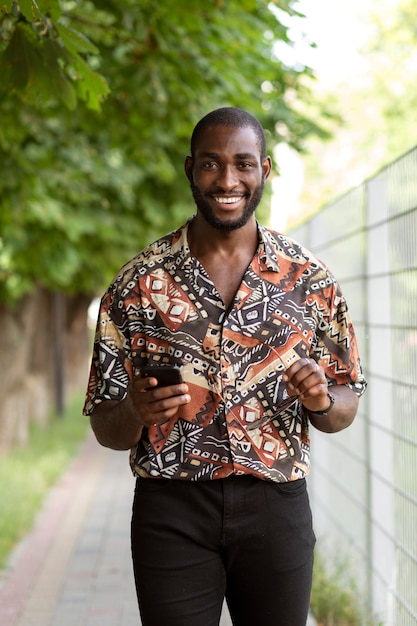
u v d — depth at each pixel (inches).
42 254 481.1
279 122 455.5
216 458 122.8
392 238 203.8
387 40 830.5
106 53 284.2
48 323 984.9
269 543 124.0
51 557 324.2
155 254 127.5
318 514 309.3
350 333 129.1
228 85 287.6
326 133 473.4
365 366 233.3
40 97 183.9
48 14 172.4
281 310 124.6
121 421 122.6
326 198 898.7
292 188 917.8
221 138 122.6
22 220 397.1
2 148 316.8
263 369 123.4
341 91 839.7
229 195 123.3
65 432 780.6
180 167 406.6
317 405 121.3
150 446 124.2
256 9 272.8
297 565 125.0
